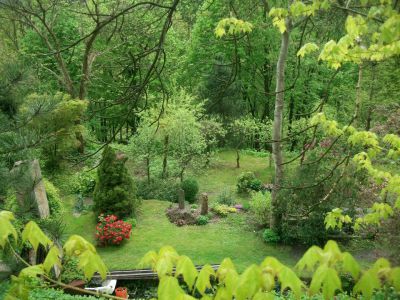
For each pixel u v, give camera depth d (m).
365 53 3.26
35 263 7.59
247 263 13.00
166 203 18.23
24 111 6.58
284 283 1.68
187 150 21.00
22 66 6.32
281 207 13.66
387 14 2.37
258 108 30.77
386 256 7.45
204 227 15.96
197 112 23.55
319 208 12.62
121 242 14.38
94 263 1.99
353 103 19.98
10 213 2.13
